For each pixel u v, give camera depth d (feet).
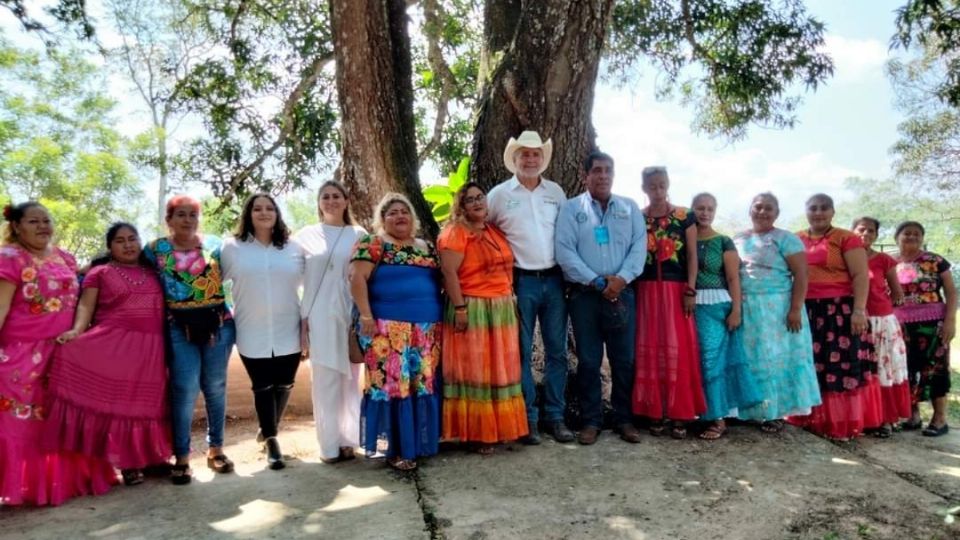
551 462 13.03
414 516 10.61
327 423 13.46
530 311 14.14
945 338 15.65
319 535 10.01
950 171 66.03
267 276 13.12
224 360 13.17
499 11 19.38
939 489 11.84
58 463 11.60
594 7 17.22
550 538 9.82
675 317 14.17
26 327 11.63
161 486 12.38
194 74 35.96
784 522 10.34
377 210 13.35
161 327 12.61
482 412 13.15
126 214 83.92
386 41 17.53
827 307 15.01
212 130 37.24
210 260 12.80
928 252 16.70
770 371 14.49
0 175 76.48
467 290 13.24
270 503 11.36
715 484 11.87
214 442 13.24
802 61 34.04
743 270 14.97
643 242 13.97
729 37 35.47
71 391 11.69
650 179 14.52
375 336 12.70
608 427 15.37
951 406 20.11
